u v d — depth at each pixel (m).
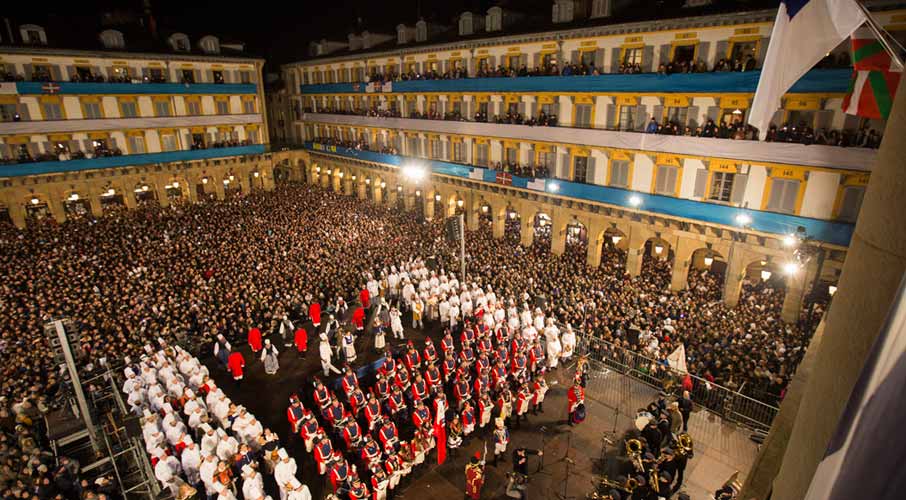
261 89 61.72
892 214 2.87
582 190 35.66
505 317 27.19
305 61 62.50
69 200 49.41
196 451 17.42
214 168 58.19
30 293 29.44
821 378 3.57
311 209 51.09
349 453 19.05
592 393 22.39
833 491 2.47
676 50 30.36
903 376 2.17
